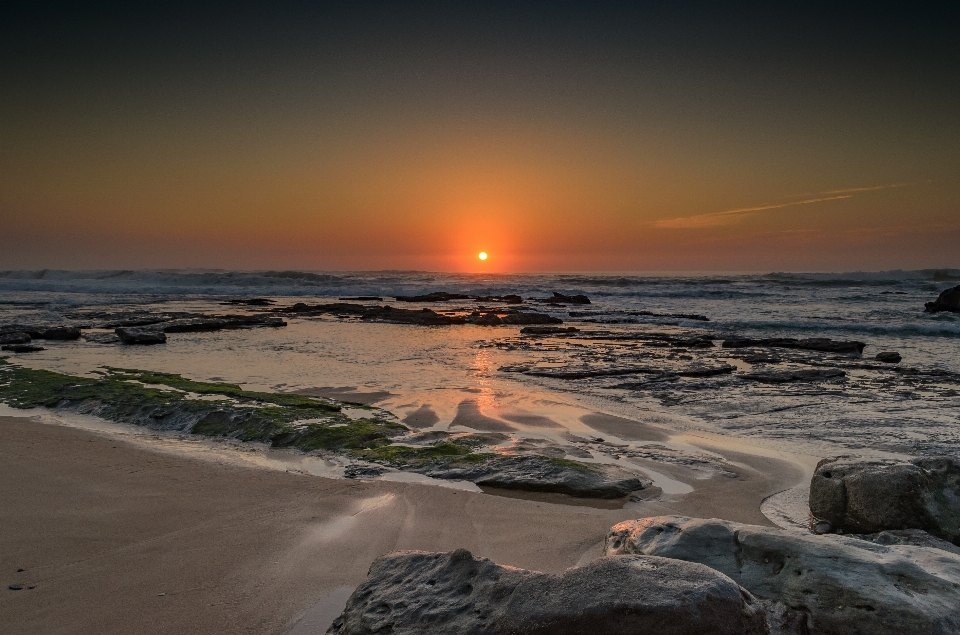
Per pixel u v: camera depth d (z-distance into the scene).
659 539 4.62
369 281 78.88
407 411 12.34
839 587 3.81
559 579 3.47
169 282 66.00
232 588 4.96
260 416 10.91
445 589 3.80
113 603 4.70
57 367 17.17
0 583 4.98
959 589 3.79
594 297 52.19
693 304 44.16
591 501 7.44
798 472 8.70
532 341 24.41
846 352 21.41
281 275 78.56
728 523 4.63
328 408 12.04
